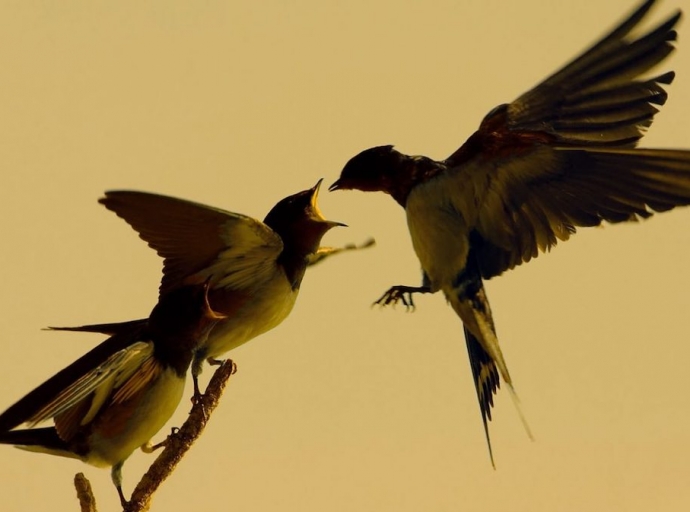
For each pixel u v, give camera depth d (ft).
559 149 14.56
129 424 14.93
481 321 14.66
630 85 14.51
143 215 14.82
